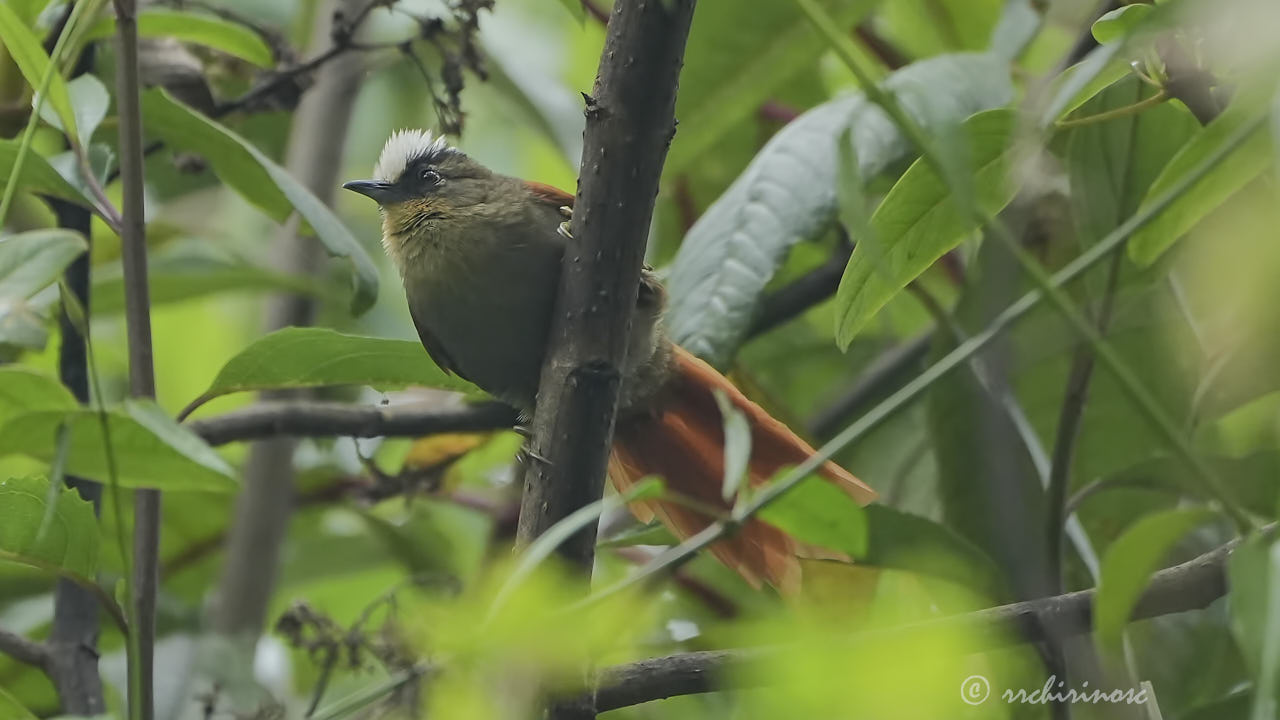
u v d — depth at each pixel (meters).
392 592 7.04
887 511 6.21
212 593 9.98
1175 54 5.48
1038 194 7.84
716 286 7.36
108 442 4.69
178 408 12.13
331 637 6.71
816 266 9.70
